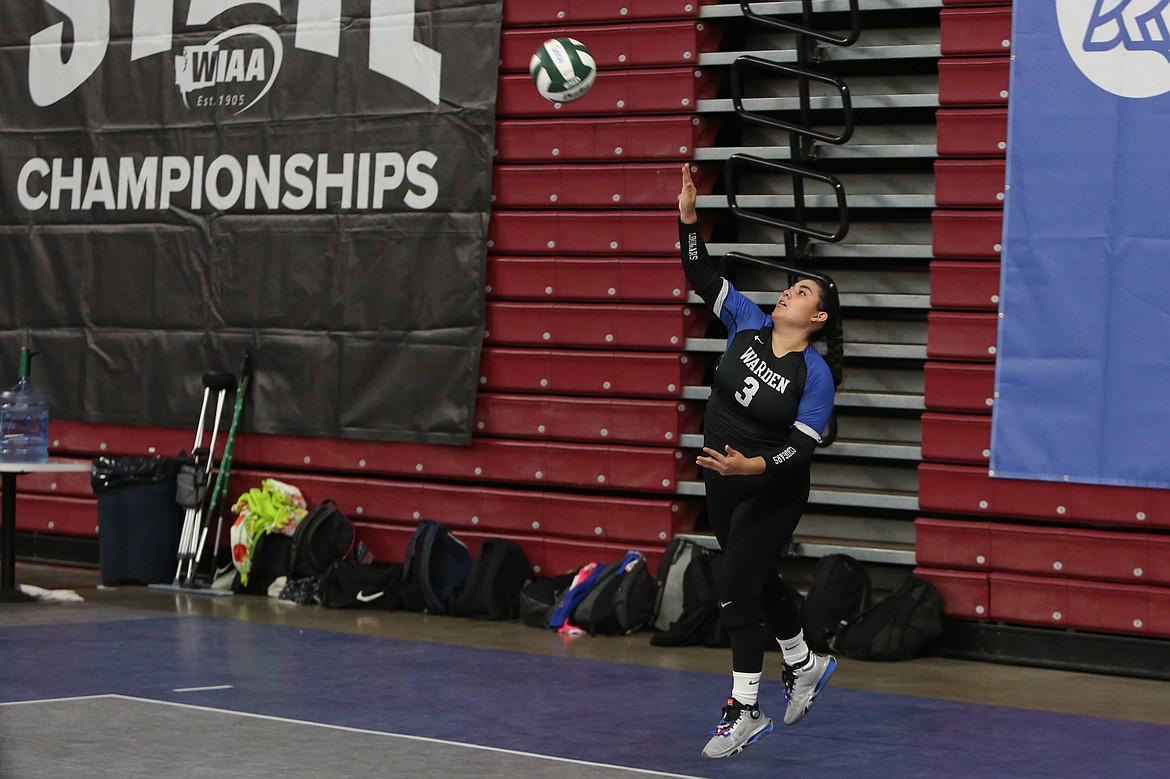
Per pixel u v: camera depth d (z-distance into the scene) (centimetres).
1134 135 1538
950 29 1636
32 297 2206
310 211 2006
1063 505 1575
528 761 1080
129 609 1802
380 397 1950
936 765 1108
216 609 1819
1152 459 1529
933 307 1645
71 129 2186
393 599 1838
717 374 1163
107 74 2164
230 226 2064
